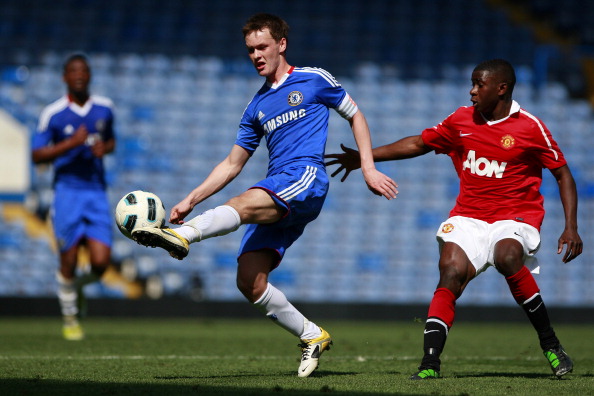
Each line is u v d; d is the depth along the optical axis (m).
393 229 69.12
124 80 72.69
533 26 79.69
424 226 69.44
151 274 65.31
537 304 18.72
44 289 65.38
